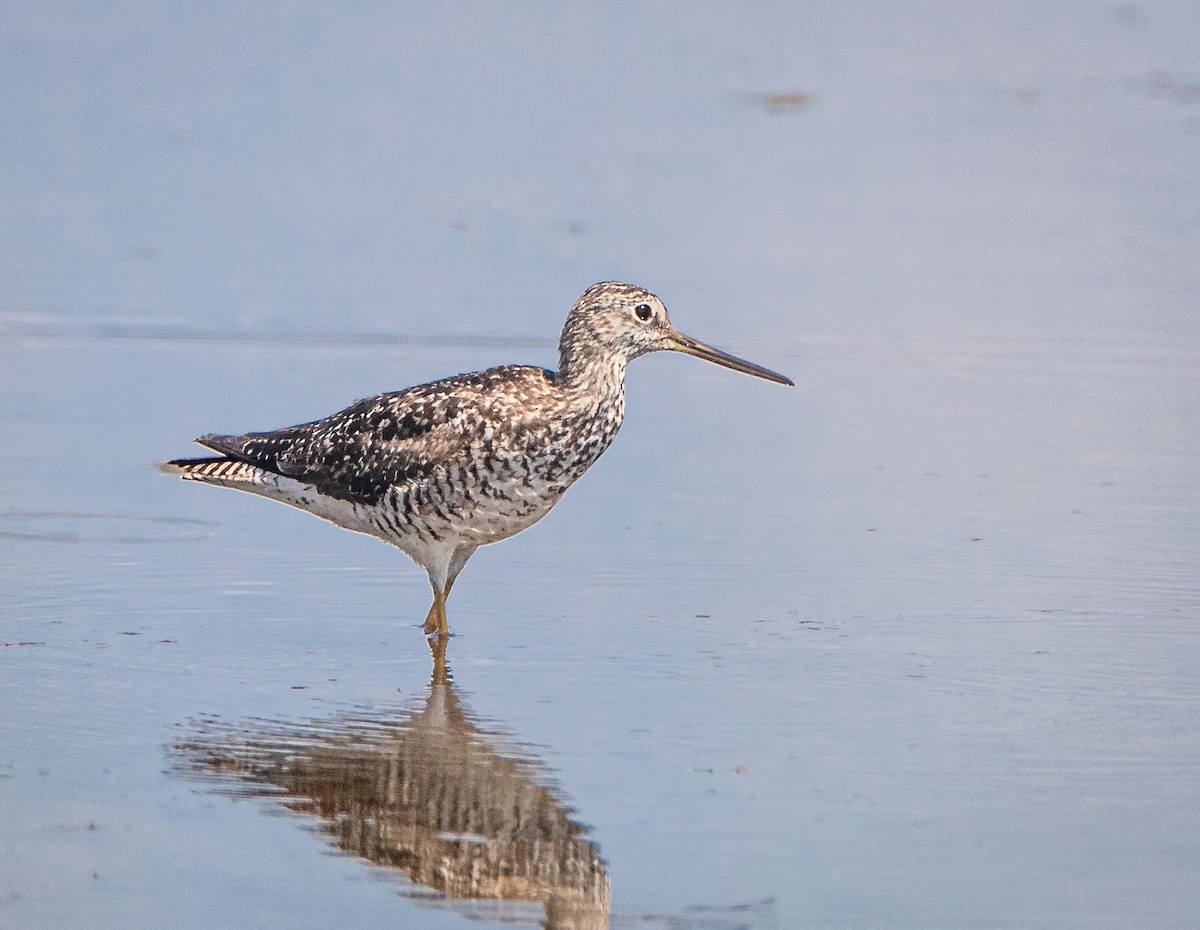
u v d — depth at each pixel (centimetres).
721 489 1534
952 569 1331
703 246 2262
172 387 1745
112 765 973
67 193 2417
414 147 2680
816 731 1029
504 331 1916
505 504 1217
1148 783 955
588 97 2962
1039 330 1991
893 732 1027
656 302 1249
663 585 1305
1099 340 1958
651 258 2202
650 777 963
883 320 2014
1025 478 1558
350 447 1234
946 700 1076
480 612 1255
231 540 1404
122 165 2541
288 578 1325
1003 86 3067
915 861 866
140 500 1477
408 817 916
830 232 2341
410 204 2422
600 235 2292
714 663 1143
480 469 1197
